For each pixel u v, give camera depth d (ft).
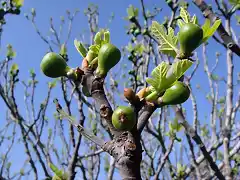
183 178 4.57
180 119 3.57
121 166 1.23
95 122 5.48
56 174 2.38
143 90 1.38
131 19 4.95
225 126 4.39
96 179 4.80
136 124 1.24
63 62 1.50
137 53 4.83
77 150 3.09
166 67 1.37
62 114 1.47
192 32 1.43
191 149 4.48
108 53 1.39
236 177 4.89
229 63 4.61
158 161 4.86
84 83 1.41
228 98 4.53
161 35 1.57
